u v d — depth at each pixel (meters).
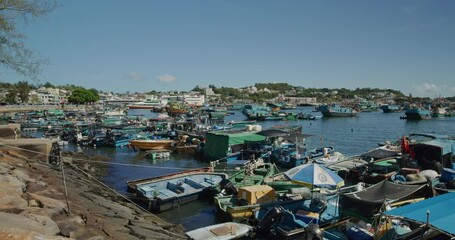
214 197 22.02
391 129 74.25
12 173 15.85
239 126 62.53
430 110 110.06
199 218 20.78
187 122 62.41
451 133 65.81
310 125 82.00
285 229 16.38
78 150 45.41
